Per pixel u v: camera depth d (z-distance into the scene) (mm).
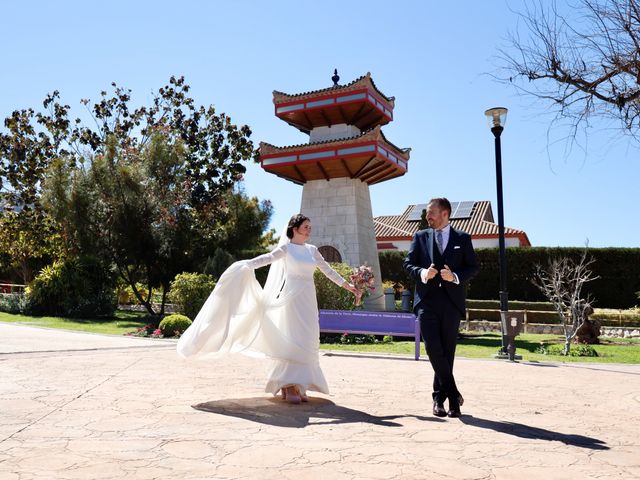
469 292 27641
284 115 21750
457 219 38375
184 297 17266
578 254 25859
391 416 4820
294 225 5594
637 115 8453
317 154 19938
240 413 4754
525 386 7016
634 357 12195
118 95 32625
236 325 5406
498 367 9172
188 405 5047
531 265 26547
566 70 8742
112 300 20984
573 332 13016
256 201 28234
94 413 4598
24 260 34875
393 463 3352
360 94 20266
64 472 3025
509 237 34094
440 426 4449
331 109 21000
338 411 4988
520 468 3311
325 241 21219
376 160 19750
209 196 28156
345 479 3018
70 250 23031
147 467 3154
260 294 5480
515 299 26844
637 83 8172
